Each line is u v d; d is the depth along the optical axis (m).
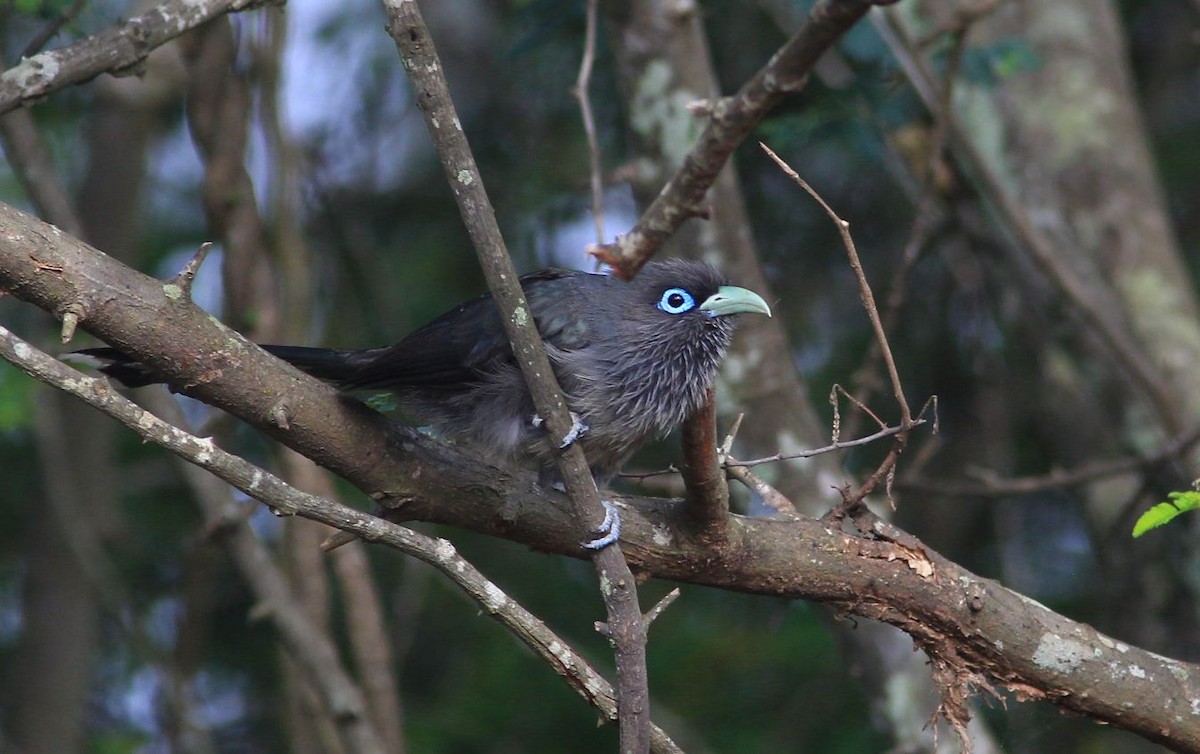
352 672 14.32
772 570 6.96
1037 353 13.71
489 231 5.77
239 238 10.30
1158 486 12.36
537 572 14.15
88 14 10.43
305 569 10.86
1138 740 12.68
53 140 14.82
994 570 14.21
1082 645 7.01
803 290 14.90
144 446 15.62
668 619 14.30
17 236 5.68
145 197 14.67
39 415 12.14
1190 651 12.35
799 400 10.84
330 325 14.82
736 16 14.01
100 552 12.27
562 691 13.48
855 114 11.34
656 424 8.34
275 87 11.25
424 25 5.55
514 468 8.19
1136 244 13.26
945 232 13.42
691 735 12.52
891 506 6.78
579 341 8.20
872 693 10.72
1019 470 14.98
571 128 14.63
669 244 10.85
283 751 14.59
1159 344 12.87
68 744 13.72
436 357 8.10
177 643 11.28
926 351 14.78
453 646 14.73
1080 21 13.99
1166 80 16.52
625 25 10.65
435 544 5.81
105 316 5.86
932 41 10.68
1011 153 13.63
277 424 6.28
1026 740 7.77
